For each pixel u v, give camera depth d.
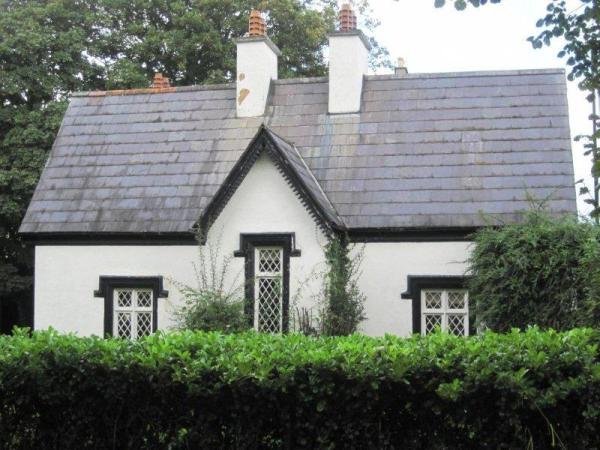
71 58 26.92
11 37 25.55
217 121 18.53
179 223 16.50
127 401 8.17
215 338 8.59
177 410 8.05
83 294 16.91
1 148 25.44
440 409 7.35
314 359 7.55
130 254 16.73
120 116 19.19
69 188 17.78
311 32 30.39
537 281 13.60
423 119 17.36
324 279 15.19
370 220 15.71
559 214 15.11
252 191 15.84
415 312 15.39
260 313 15.62
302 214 15.52
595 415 7.11
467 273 14.95
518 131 16.67
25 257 26.34
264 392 7.61
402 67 20.98
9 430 8.48
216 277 15.90
